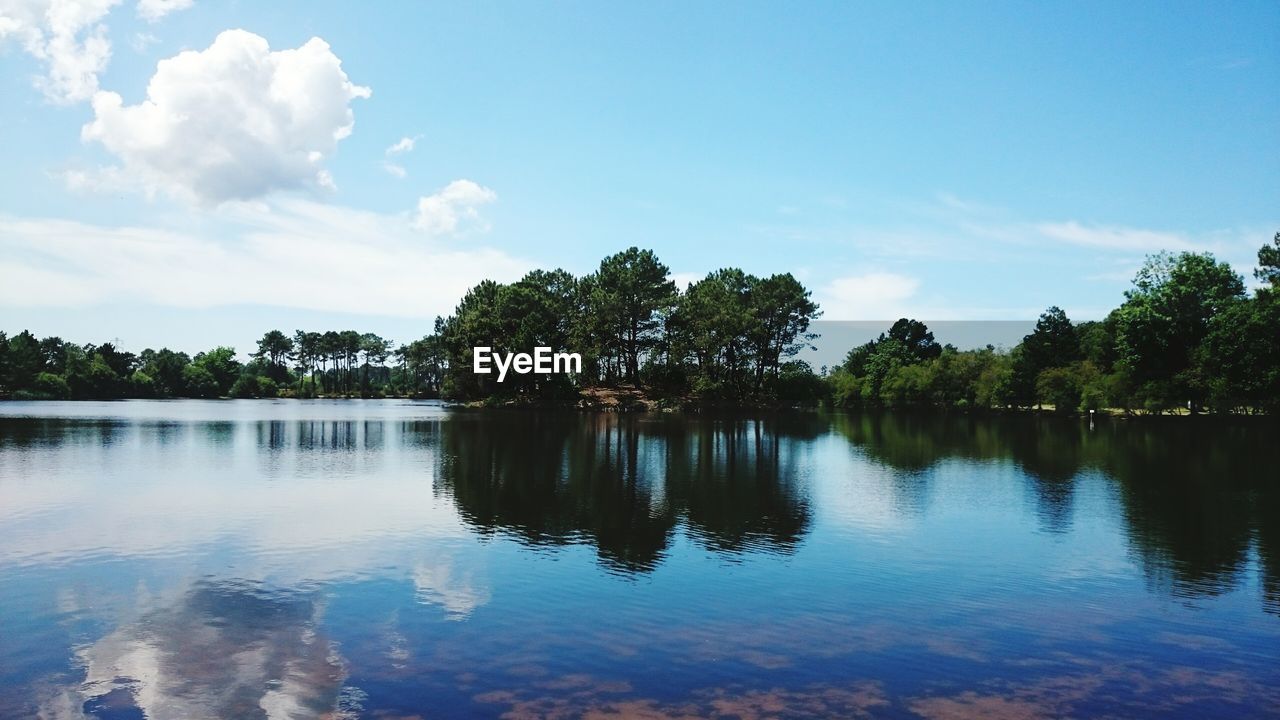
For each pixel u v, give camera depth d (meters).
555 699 12.78
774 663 14.56
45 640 15.35
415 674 13.78
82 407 132.38
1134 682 13.95
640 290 121.12
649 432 72.00
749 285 125.06
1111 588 19.94
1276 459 50.31
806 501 32.78
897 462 48.50
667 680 13.66
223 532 25.20
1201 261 87.56
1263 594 19.50
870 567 21.75
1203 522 28.55
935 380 121.31
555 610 17.55
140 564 21.14
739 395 121.81
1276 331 74.44
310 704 12.52
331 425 79.25
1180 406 87.12
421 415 102.50
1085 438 68.06
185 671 13.84
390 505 30.42
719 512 29.98
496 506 30.59
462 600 18.20
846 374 148.62
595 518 28.42
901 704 12.81
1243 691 13.61
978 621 17.22
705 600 18.47
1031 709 12.73
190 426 76.75
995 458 51.12
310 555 22.28
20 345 173.38
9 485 34.91
